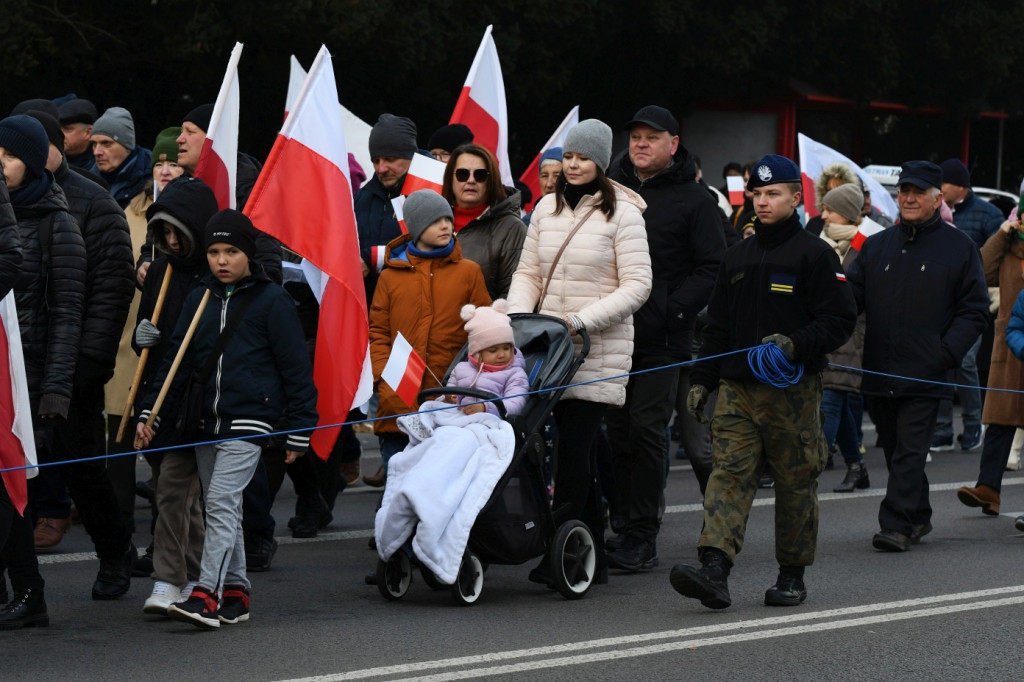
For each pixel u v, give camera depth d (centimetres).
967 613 941
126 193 1352
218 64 2644
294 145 1010
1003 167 4447
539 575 989
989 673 798
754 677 786
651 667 803
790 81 3666
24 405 833
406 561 972
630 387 1070
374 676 779
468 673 786
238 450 878
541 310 1030
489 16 2778
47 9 2508
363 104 2866
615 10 3038
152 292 989
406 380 1009
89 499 951
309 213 1012
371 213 1238
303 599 975
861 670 802
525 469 959
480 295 1045
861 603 970
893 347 1194
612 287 1020
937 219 1208
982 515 1348
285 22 2497
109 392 1208
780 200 936
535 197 1653
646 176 1097
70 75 2730
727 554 924
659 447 1066
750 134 3756
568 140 1024
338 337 1031
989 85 3869
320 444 1037
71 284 938
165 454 898
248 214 1000
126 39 2653
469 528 924
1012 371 1316
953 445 1850
